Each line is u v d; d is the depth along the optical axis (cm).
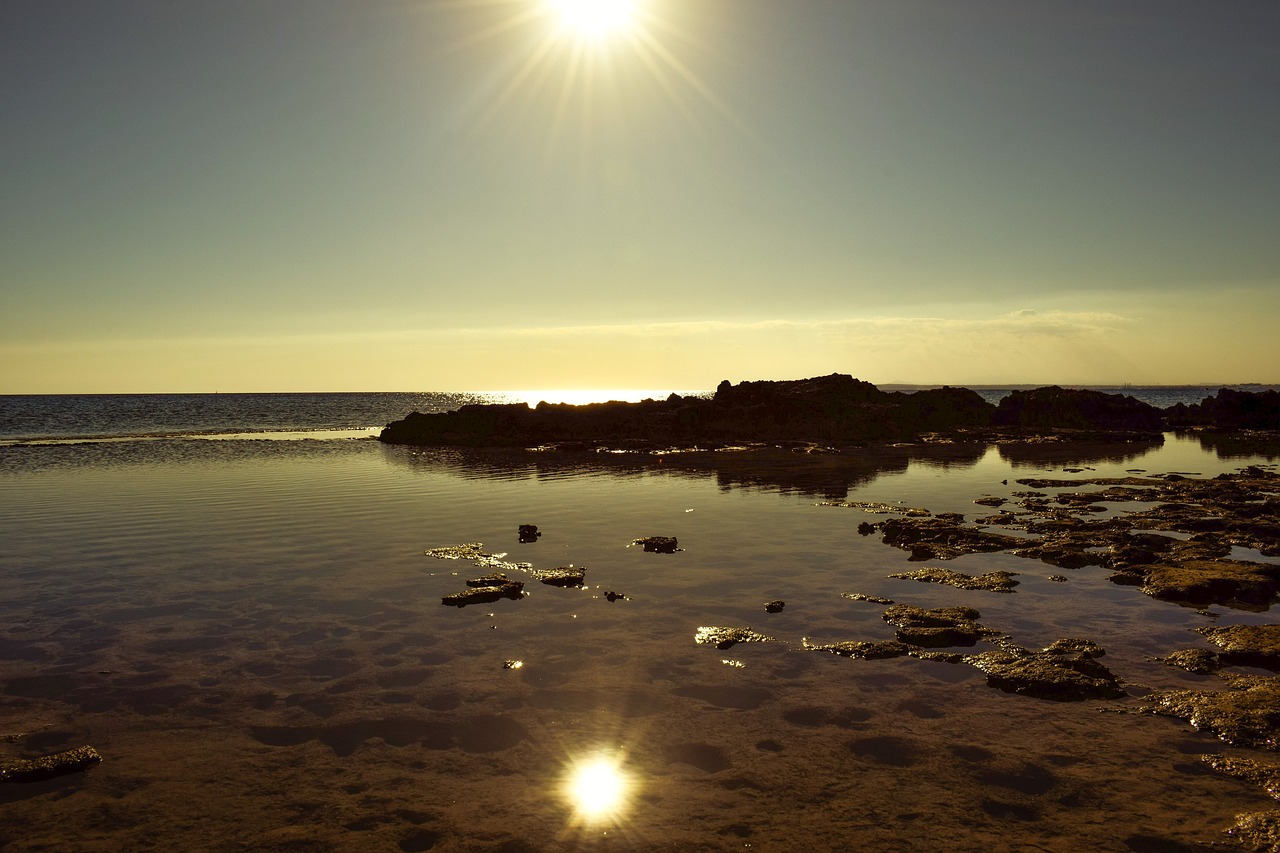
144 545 1842
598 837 679
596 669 1065
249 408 14000
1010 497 2594
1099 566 1634
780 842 670
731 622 1263
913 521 2077
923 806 726
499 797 747
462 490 2798
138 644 1168
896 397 5941
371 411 12712
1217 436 5425
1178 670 1062
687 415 5162
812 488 2830
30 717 923
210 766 808
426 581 1511
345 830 691
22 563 1667
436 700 966
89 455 4447
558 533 1973
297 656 1116
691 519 2170
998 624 1255
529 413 5481
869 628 1234
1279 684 984
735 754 830
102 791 759
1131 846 659
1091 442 5025
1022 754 827
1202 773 784
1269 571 1517
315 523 2122
